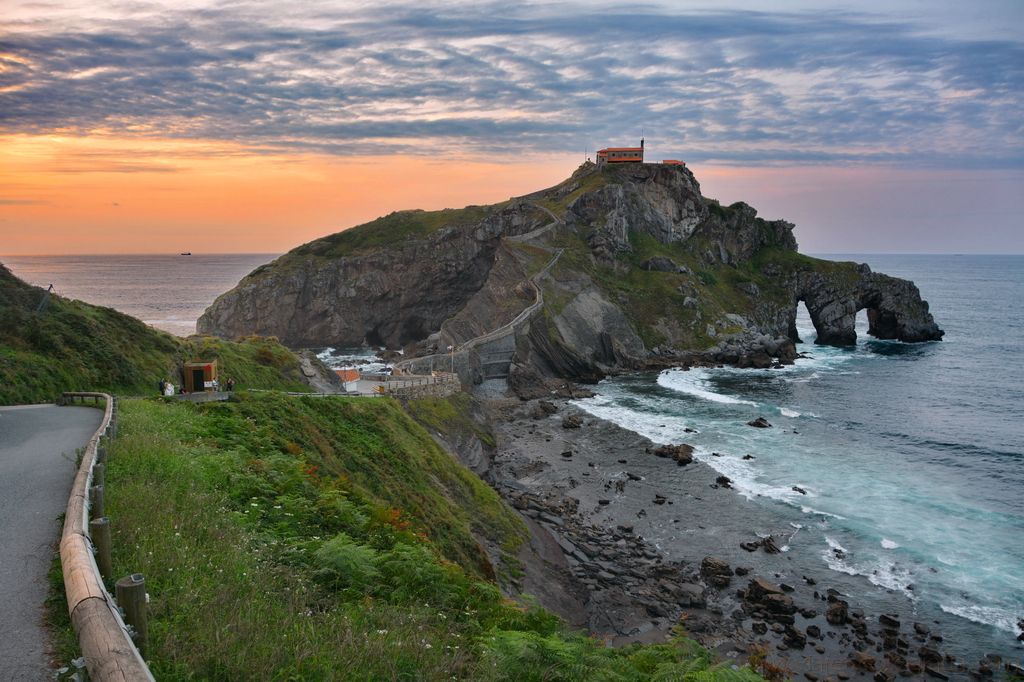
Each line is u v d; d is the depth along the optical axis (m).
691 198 168.75
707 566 42.53
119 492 13.66
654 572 42.12
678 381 110.38
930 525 49.00
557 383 106.81
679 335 134.62
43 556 10.62
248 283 164.88
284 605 10.69
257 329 159.88
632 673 13.59
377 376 76.00
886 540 46.50
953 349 142.25
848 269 160.12
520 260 137.25
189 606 9.20
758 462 64.69
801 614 37.62
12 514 12.94
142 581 7.43
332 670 8.80
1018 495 55.44
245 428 27.47
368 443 36.69
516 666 11.51
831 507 52.81
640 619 36.78
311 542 14.49
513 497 54.72
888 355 135.88
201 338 57.19
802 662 33.19
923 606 38.25
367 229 176.88
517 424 82.12
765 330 149.00
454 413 67.19
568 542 46.00
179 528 12.15
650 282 145.62
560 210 155.62
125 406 27.61
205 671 7.87
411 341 164.88
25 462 17.83
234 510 15.68
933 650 33.44
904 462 64.56
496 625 14.34
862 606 38.41
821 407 89.06
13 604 8.85
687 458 65.00
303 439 30.81
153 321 198.75
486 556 32.72
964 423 79.88
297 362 60.66
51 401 33.38
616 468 63.72
